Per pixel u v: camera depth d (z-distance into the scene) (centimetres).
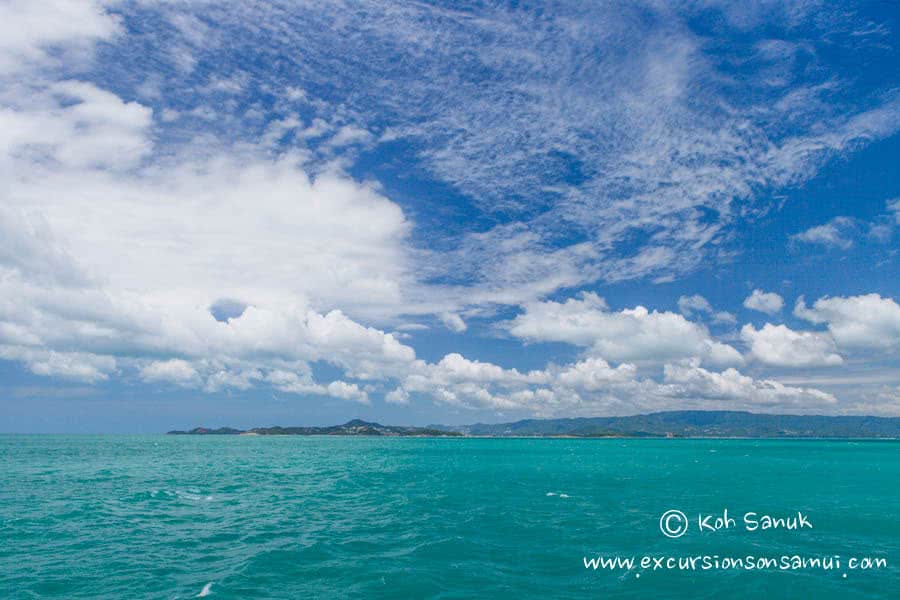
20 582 2416
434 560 2800
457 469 9738
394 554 2927
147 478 7506
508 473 8756
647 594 2277
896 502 5069
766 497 5434
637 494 5672
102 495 5466
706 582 2447
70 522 3894
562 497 5397
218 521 3962
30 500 5066
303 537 3366
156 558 2841
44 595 2239
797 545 3189
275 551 2983
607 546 3138
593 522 3916
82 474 8150
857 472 9150
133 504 4828
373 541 3253
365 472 8925
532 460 13112
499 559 2834
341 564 2711
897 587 2391
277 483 6888
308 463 11506
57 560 2802
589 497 5403
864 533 3581
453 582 2419
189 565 2702
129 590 2305
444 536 3391
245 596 2222
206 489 6112
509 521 3953
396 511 4450
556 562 2780
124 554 2931
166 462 11394
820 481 7312
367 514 4291
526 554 2941
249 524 3828
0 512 4344
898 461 13050
